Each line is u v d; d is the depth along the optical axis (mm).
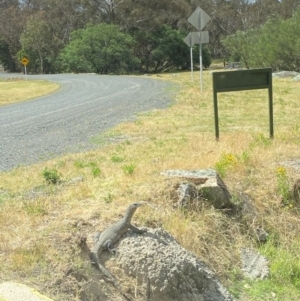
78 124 14055
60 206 5715
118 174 6844
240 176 6781
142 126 12406
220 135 10195
